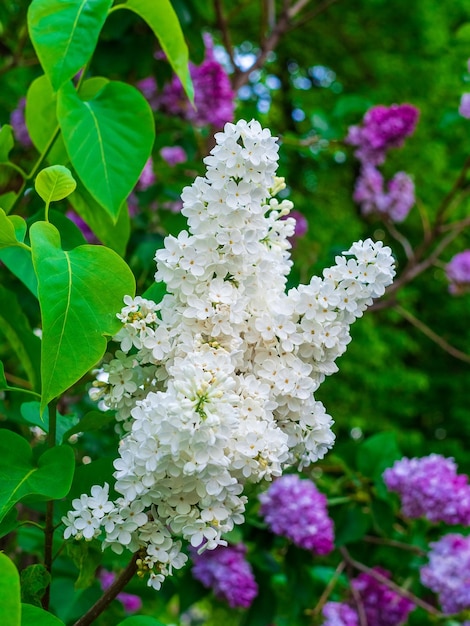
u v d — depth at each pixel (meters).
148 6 0.45
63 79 0.40
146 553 0.32
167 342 0.33
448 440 2.79
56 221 0.46
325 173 2.59
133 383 0.34
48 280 0.32
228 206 0.33
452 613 0.77
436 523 0.76
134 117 0.43
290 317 0.35
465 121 1.08
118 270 0.33
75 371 0.31
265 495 0.70
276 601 0.77
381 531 0.75
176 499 0.31
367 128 1.00
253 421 0.32
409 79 2.68
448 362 2.98
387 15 2.68
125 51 0.80
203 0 0.85
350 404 2.62
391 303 1.11
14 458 0.34
